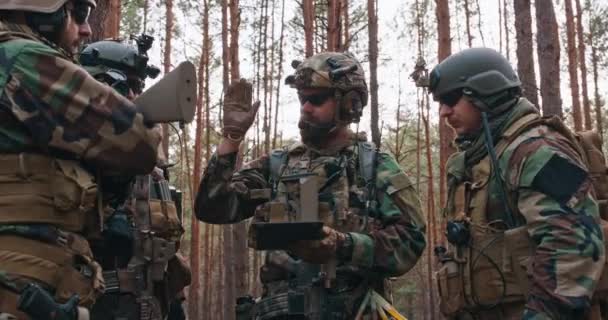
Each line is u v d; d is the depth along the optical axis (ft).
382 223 11.21
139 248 11.54
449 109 10.40
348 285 11.01
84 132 7.88
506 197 9.52
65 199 7.82
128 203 11.60
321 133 11.39
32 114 7.74
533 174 9.03
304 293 10.84
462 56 10.28
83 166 8.16
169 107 8.18
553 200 8.86
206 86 70.90
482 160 10.03
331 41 44.70
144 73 12.28
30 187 7.73
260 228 9.41
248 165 11.85
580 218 8.73
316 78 11.19
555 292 8.53
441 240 63.36
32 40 8.11
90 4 8.91
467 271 9.82
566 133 9.52
